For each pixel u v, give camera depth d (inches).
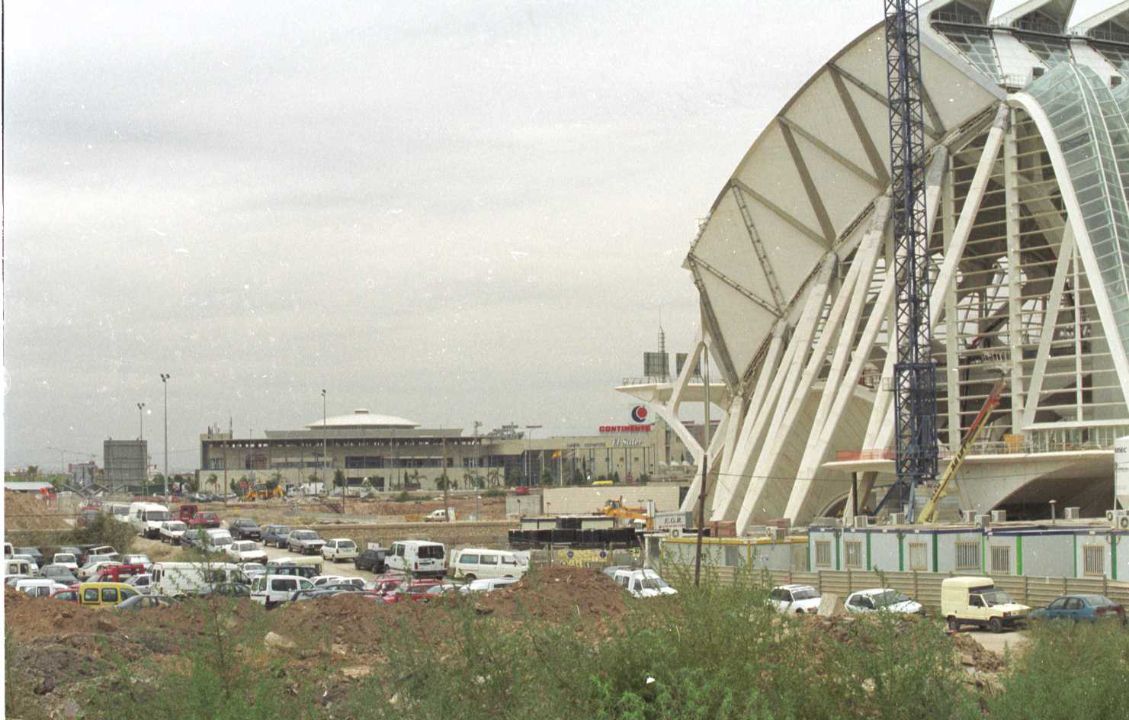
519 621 932.6
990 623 1685.5
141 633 1119.6
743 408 3887.8
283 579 1988.2
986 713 908.6
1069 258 2967.5
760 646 775.7
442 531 3944.4
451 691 644.7
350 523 4242.1
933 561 2271.2
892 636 782.5
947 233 3240.7
